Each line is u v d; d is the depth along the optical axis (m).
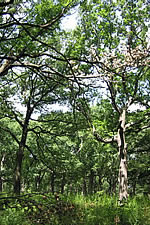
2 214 6.39
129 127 18.39
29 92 20.28
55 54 13.04
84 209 7.90
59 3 11.70
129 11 15.68
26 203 4.03
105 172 34.38
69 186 45.28
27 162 31.53
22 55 5.52
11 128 29.72
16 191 18.25
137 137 23.55
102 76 4.81
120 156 16.30
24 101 20.25
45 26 4.48
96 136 16.48
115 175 34.34
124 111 16.70
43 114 21.34
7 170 36.88
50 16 11.90
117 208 8.06
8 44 10.90
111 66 5.05
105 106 19.00
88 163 32.06
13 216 6.25
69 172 29.97
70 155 24.88
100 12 15.33
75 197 10.21
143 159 23.11
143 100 18.33
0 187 37.00
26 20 11.34
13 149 32.59
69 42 13.64
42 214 4.19
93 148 29.30
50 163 22.22
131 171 22.75
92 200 10.18
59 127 19.42
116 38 15.58
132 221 6.86
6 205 3.92
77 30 15.80
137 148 24.41
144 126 18.02
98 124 16.94
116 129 18.08
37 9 11.62
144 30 15.54
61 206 4.57
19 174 18.83
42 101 20.30
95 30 15.78
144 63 5.30
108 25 15.66
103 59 5.05
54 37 13.41
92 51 5.29
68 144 27.48
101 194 10.94
